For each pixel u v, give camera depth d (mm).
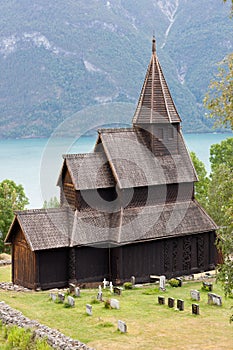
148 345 44031
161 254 67750
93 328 48188
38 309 54219
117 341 44906
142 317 51344
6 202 97312
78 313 52656
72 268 64125
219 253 71562
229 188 40750
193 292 57438
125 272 65500
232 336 46281
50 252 63562
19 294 61344
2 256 88812
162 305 55406
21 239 64875
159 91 70250
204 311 53406
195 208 71125
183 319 50844
